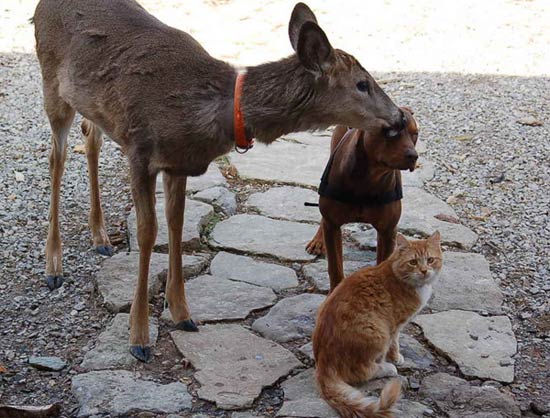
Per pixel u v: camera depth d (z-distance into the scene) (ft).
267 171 14.52
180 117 10.42
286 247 12.71
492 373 10.58
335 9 22.03
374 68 18.31
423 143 15.43
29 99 16.87
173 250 11.09
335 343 9.96
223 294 11.76
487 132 15.76
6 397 10.35
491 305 11.65
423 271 9.99
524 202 13.89
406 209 13.57
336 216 10.85
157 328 11.24
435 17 21.62
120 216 13.53
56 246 12.16
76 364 10.78
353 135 10.74
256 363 10.66
